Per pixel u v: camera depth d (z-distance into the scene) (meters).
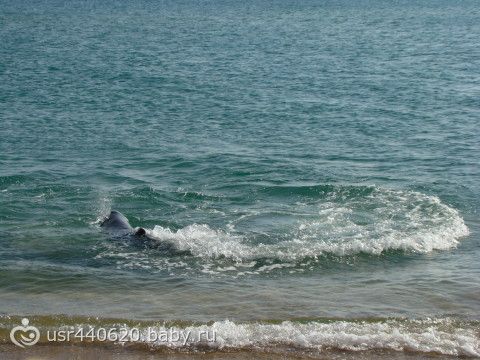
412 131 36.47
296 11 127.19
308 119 39.00
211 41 76.62
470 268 19.58
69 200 25.06
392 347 15.35
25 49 66.94
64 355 14.98
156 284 18.48
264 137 34.81
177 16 111.12
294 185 26.78
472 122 38.72
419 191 26.31
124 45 71.69
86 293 17.89
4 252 20.47
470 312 16.94
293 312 16.88
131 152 31.47
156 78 51.62
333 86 49.56
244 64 59.41
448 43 77.69
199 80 51.09
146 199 25.27
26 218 23.25
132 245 21.06
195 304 17.30
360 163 30.22
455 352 15.21
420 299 17.62
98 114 39.53
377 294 17.92
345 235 21.86
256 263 19.89
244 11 124.81
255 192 26.09
